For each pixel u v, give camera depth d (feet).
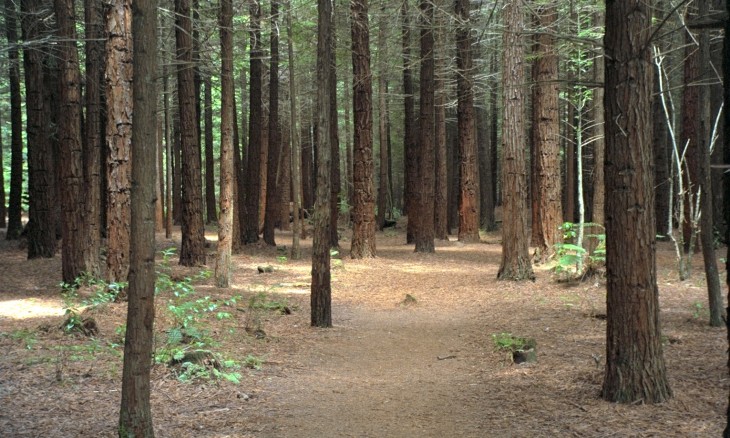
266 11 71.10
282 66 85.20
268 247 77.61
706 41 26.18
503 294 43.70
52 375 21.84
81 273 40.32
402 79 101.19
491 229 102.63
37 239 57.06
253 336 31.07
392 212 125.70
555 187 55.98
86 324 28.66
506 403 20.11
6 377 21.48
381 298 46.32
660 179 73.51
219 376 22.84
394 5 65.77
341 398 21.62
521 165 47.67
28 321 31.14
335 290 49.80
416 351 29.96
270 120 80.53
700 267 47.14
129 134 37.32
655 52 36.11
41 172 57.06
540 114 55.67
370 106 65.62
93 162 42.06
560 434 16.75
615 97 18.35
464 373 25.02
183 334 27.48
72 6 40.55
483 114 102.01
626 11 17.97
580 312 35.14
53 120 69.72
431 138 71.61
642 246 18.61
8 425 17.13
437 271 58.70
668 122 39.58
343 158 138.10
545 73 54.75
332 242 78.54
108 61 36.94
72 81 40.16
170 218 80.64
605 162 18.95
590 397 19.71
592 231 47.83
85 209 41.32
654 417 17.39
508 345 27.25
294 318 37.40
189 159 56.29
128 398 14.69
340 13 65.51
